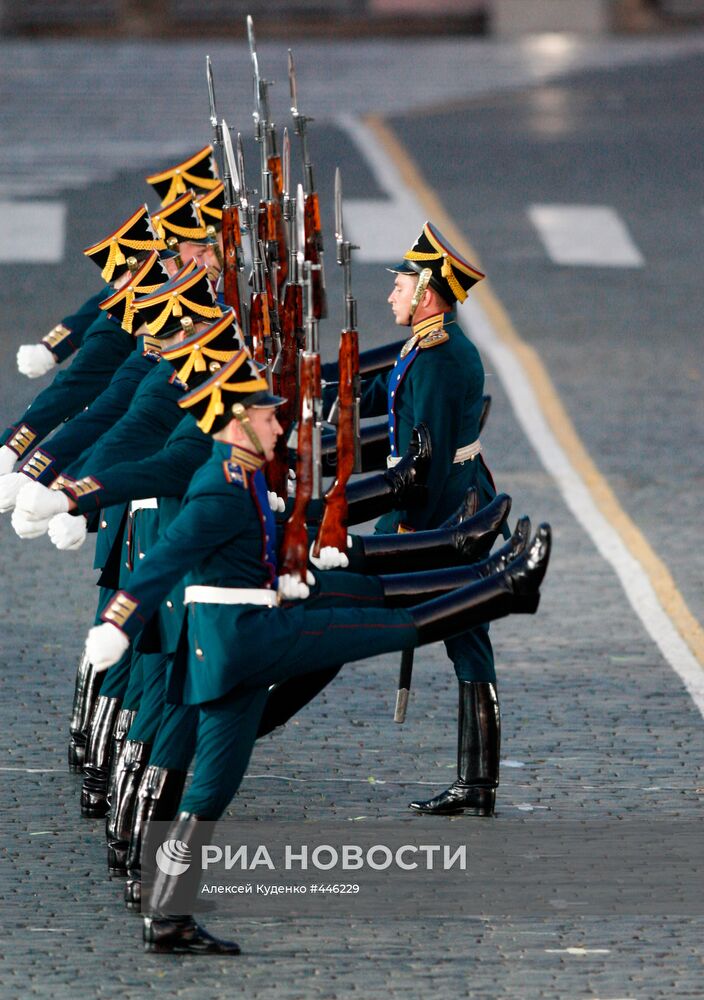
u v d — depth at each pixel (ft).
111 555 89.45
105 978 71.92
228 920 77.97
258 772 94.17
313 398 78.28
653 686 107.34
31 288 218.59
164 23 466.29
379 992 71.00
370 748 97.91
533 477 153.07
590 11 478.18
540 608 121.60
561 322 211.20
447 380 87.35
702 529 139.44
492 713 89.15
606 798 91.35
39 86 381.40
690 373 189.98
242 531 73.67
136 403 82.38
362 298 216.33
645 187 285.84
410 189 277.23
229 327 76.48
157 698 81.41
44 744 97.96
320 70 402.72
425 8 478.18
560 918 78.07
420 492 86.22
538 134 328.08
